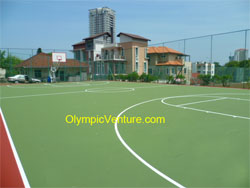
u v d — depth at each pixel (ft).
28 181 8.55
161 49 115.75
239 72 55.31
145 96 37.01
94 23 419.13
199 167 9.63
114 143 12.87
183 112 22.36
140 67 111.75
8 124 17.69
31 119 19.51
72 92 44.83
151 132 15.15
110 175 8.91
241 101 30.30
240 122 17.95
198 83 67.05
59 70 94.02
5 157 10.94
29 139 13.79
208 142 12.99
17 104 28.43
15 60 87.76
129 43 109.40
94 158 10.67
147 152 11.42
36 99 33.53
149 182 8.32
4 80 78.43
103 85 67.21
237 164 9.93
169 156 10.87
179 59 113.19
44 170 9.46
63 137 14.12
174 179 8.55
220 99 32.48
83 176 8.86
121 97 35.73
